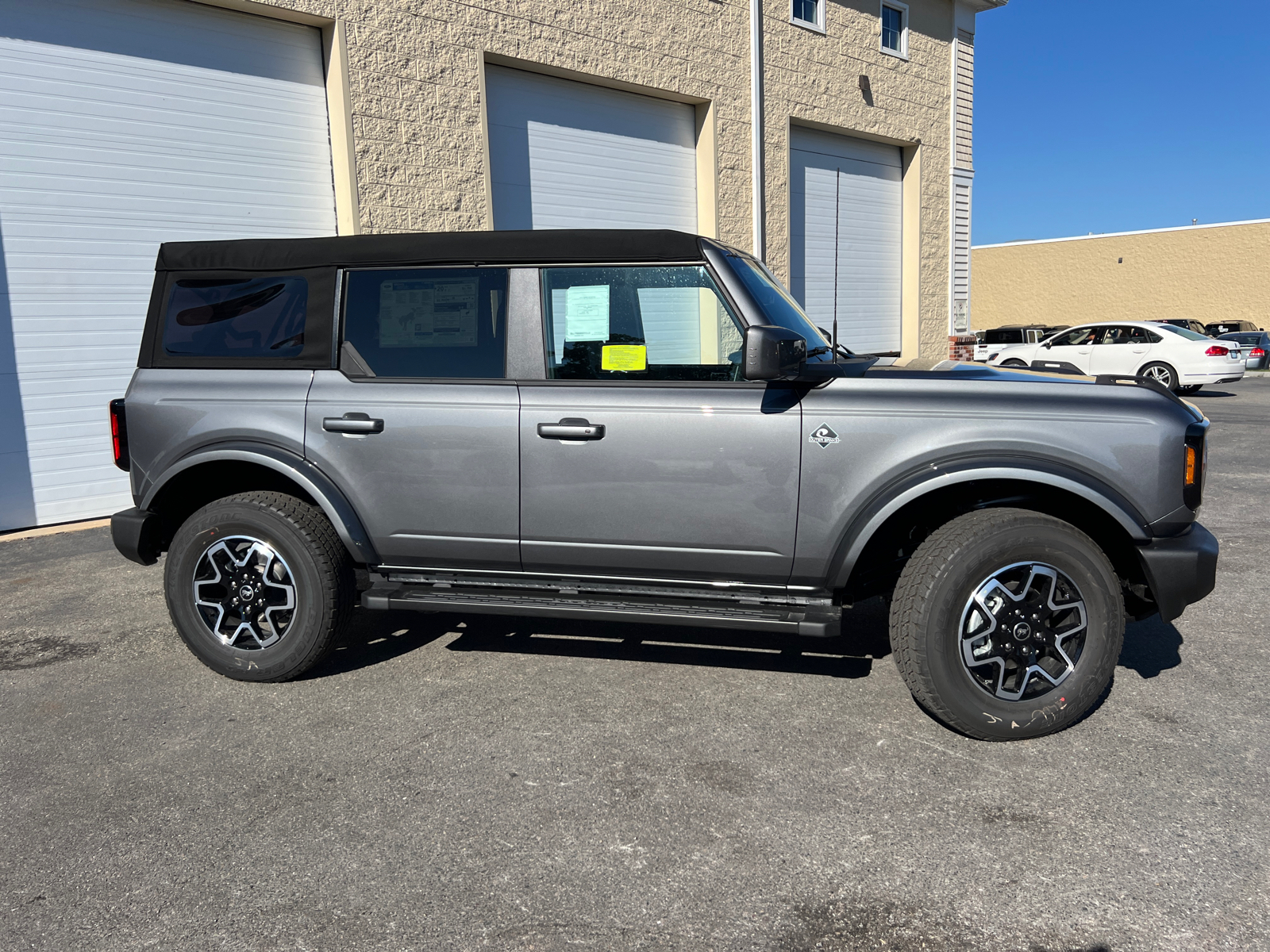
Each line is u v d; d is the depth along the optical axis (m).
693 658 3.92
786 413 3.17
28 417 6.80
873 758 2.96
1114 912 2.14
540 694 3.53
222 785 2.84
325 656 3.67
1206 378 16.34
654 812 2.63
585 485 3.33
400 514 3.51
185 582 3.61
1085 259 42.97
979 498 3.32
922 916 2.14
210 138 7.43
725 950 2.03
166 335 3.76
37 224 6.68
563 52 9.59
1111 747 3.00
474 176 8.93
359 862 2.40
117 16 6.87
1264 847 2.39
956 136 15.53
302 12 7.56
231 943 2.07
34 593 5.12
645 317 3.35
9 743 3.16
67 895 2.27
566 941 2.06
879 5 13.69
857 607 4.68
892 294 15.23
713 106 11.25
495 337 3.47
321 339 3.58
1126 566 3.21
